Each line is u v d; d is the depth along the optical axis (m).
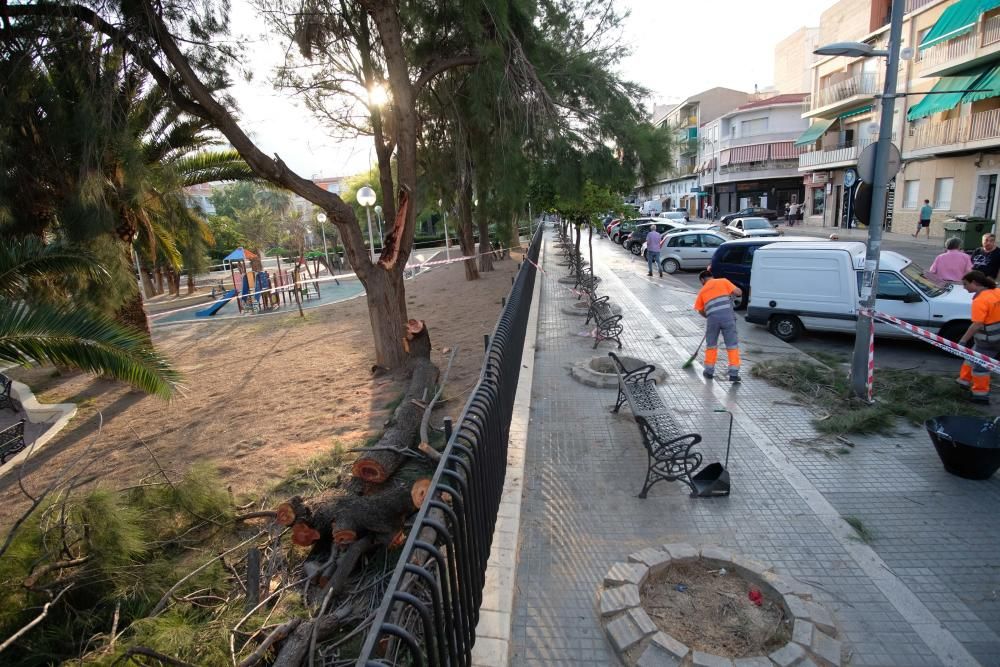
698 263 18.58
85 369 4.84
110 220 7.78
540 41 9.91
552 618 3.48
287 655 3.21
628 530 4.33
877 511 4.44
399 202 9.27
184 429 7.93
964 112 22.84
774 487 4.85
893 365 8.18
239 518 5.00
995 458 4.68
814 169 34.00
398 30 8.80
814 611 3.29
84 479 6.51
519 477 4.99
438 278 23.62
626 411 6.63
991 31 20.06
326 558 4.38
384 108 11.38
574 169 9.92
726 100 56.72
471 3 8.69
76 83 7.16
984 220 18.86
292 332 14.66
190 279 26.77
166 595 3.77
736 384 7.44
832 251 9.38
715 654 3.09
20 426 7.91
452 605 2.53
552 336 10.55
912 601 3.48
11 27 6.91
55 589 3.81
